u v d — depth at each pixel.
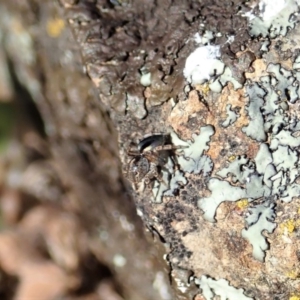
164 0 0.17
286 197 0.16
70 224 0.24
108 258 0.22
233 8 0.16
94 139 0.19
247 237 0.16
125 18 0.17
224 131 0.16
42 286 0.24
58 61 0.20
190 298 0.16
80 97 0.19
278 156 0.16
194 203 0.16
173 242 0.16
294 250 0.16
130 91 0.16
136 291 0.21
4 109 0.26
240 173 0.16
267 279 0.16
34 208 0.26
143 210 0.16
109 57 0.17
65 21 0.18
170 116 0.16
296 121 0.15
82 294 0.23
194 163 0.16
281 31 0.16
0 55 0.24
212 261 0.16
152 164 0.16
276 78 0.16
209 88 0.16
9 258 0.25
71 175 0.23
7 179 0.26
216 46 0.16
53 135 0.23
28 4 0.21
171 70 0.16
